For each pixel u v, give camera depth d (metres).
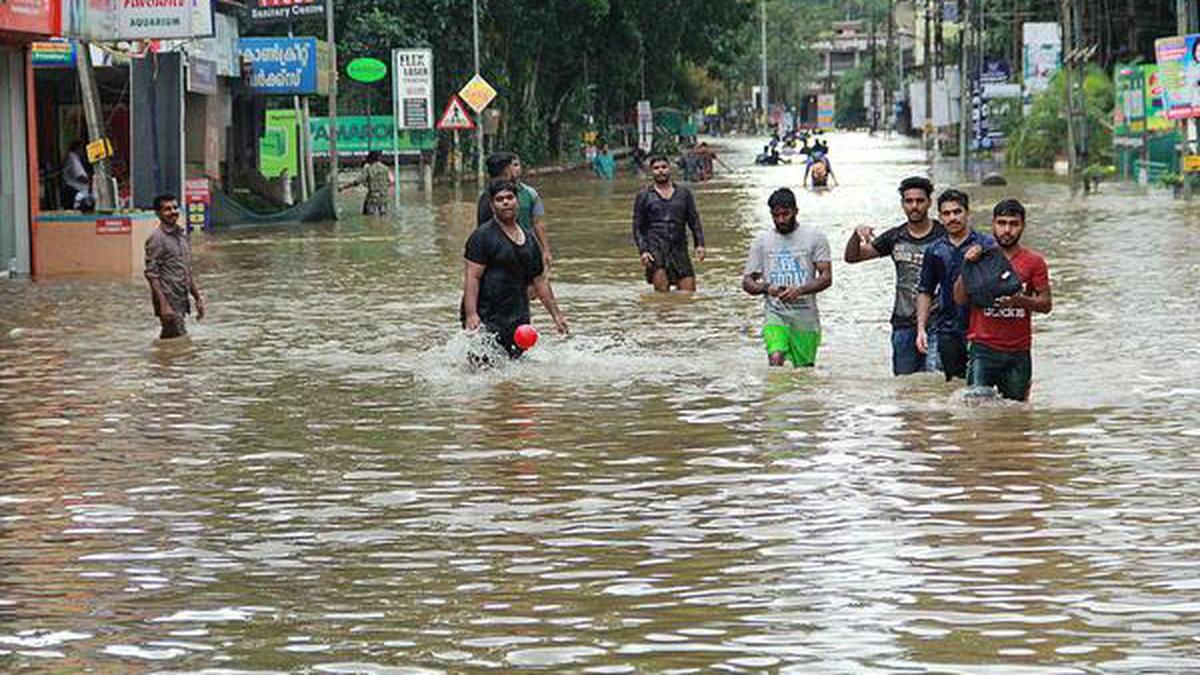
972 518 13.76
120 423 19.20
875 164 116.06
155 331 28.16
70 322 29.72
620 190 87.00
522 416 19.06
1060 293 30.67
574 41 116.12
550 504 14.64
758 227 53.00
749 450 16.78
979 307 19.11
